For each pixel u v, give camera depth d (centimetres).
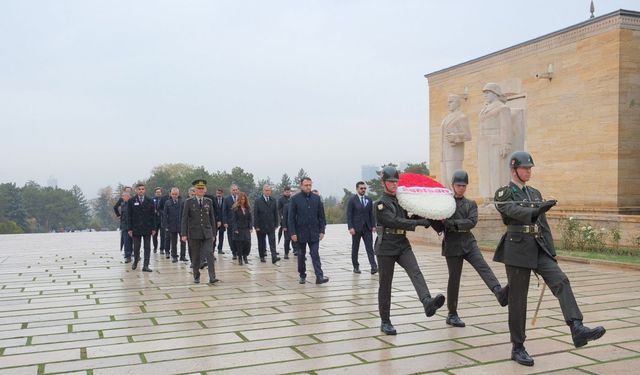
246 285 1074
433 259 1431
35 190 8888
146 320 768
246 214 1440
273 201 1494
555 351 591
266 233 1520
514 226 564
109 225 11650
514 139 1808
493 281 679
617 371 523
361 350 605
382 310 680
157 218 1714
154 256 1683
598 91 1831
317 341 644
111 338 672
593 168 1850
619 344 614
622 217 1550
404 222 662
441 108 2642
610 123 1789
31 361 582
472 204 722
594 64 1844
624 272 1168
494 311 796
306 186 1085
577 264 1299
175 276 1217
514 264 554
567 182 1948
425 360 566
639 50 1788
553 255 564
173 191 1546
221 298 931
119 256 1670
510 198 569
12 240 2445
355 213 1221
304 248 1102
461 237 707
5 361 582
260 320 758
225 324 736
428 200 674
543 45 2039
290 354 593
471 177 2456
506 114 1767
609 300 861
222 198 1681
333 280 1130
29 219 8638
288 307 847
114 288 1052
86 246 2059
